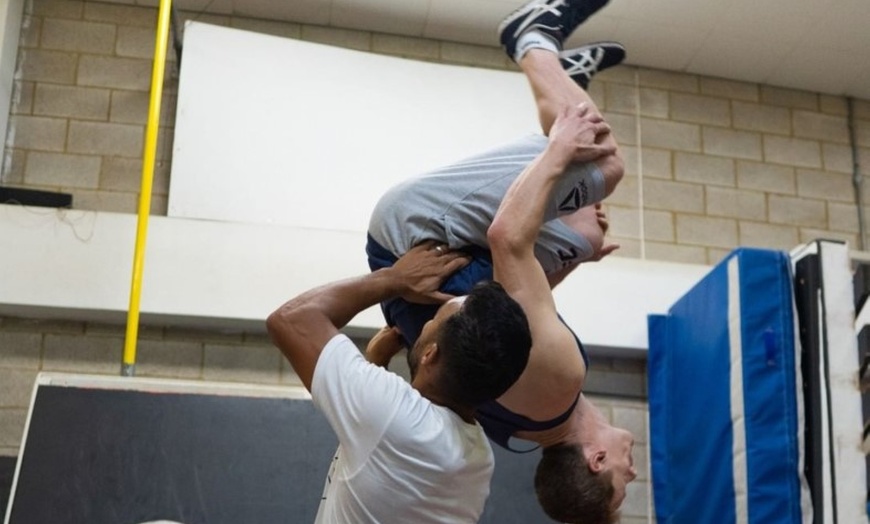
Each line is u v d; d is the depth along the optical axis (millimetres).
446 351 1785
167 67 4953
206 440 3893
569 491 2318
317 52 4863
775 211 5395
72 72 4898
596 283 4785
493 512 4109
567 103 2150
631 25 5109
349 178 4715
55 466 3742
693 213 5285
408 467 1764
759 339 3668
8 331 4457
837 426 3455
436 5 5000
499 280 1985
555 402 2074
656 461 4535
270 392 4020
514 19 2330
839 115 5660
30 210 4391
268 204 4598
